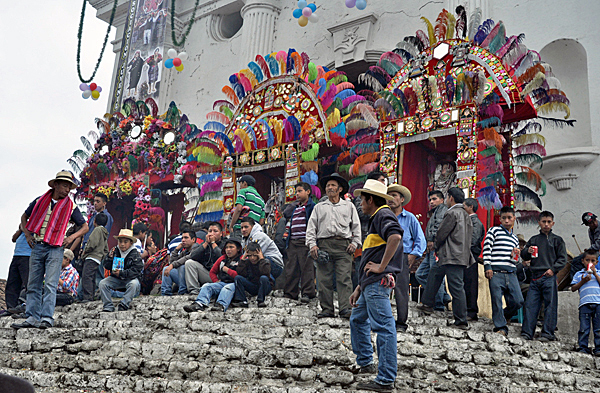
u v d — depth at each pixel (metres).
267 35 16.62
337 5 15.55
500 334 6.58
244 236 8.23
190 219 14.21
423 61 10.12
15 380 0.89
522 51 9.30
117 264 8.05
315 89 11.34
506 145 10.08
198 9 18.94
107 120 15.50
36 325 6.61
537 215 9.97
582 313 6.75
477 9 10.00
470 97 9.45
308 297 7.67
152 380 4.85
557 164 10.89
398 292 6.45
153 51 18.09
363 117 10.27
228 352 5.38
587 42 11.31
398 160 10.21
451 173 10.89
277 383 4.86
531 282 7.02
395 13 14.35
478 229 7.36
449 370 5.24
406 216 6.93
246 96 12.28
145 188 13.85
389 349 4.49
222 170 12.05
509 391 4.75
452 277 6.88
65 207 6.96
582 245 10.46
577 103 11.40
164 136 13.94
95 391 4.90
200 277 8.48
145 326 6.72
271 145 11.59
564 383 5.27
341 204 7.07
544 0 12.12
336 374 4.82
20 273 7.80
